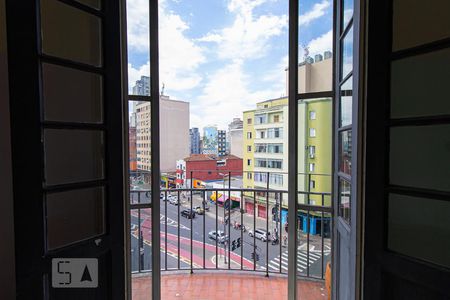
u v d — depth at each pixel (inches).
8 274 48.6
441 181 44.0
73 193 48.7
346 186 62.7
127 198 54.5
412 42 44.5
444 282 40.2
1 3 45.6
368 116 46.6
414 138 45.6
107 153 50.0
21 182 39.8
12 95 38.8
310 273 72.1
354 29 51.6
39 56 41.6
